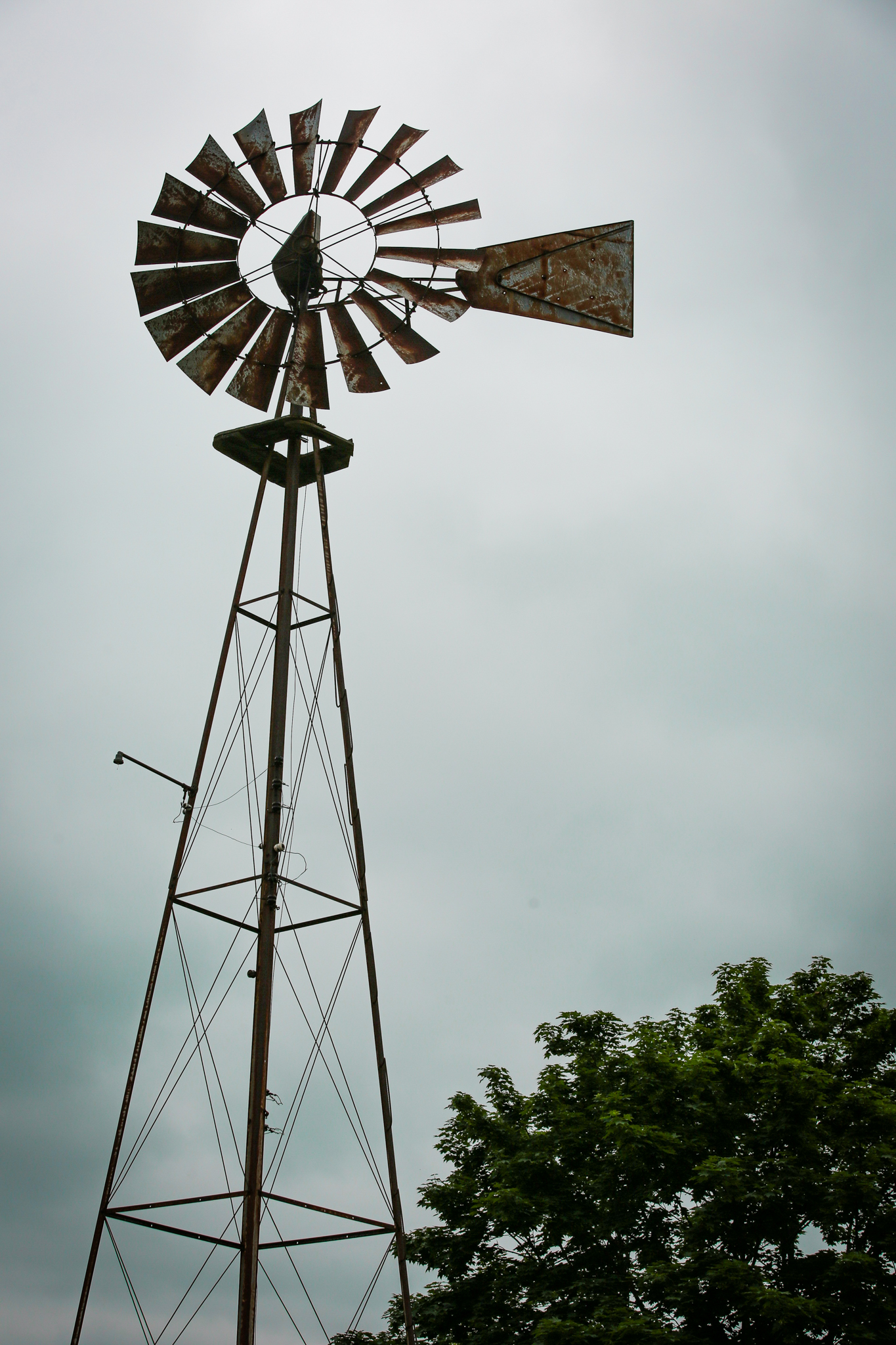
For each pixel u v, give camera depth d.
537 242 18.31
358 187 17.86
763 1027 21.09
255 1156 13.93
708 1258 17.77
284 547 17.53
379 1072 14.74
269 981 14.98
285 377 17.62
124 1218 13.64
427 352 17.81
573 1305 18.52
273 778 16.17
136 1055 14.28
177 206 17.61
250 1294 13.26
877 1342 16.39
